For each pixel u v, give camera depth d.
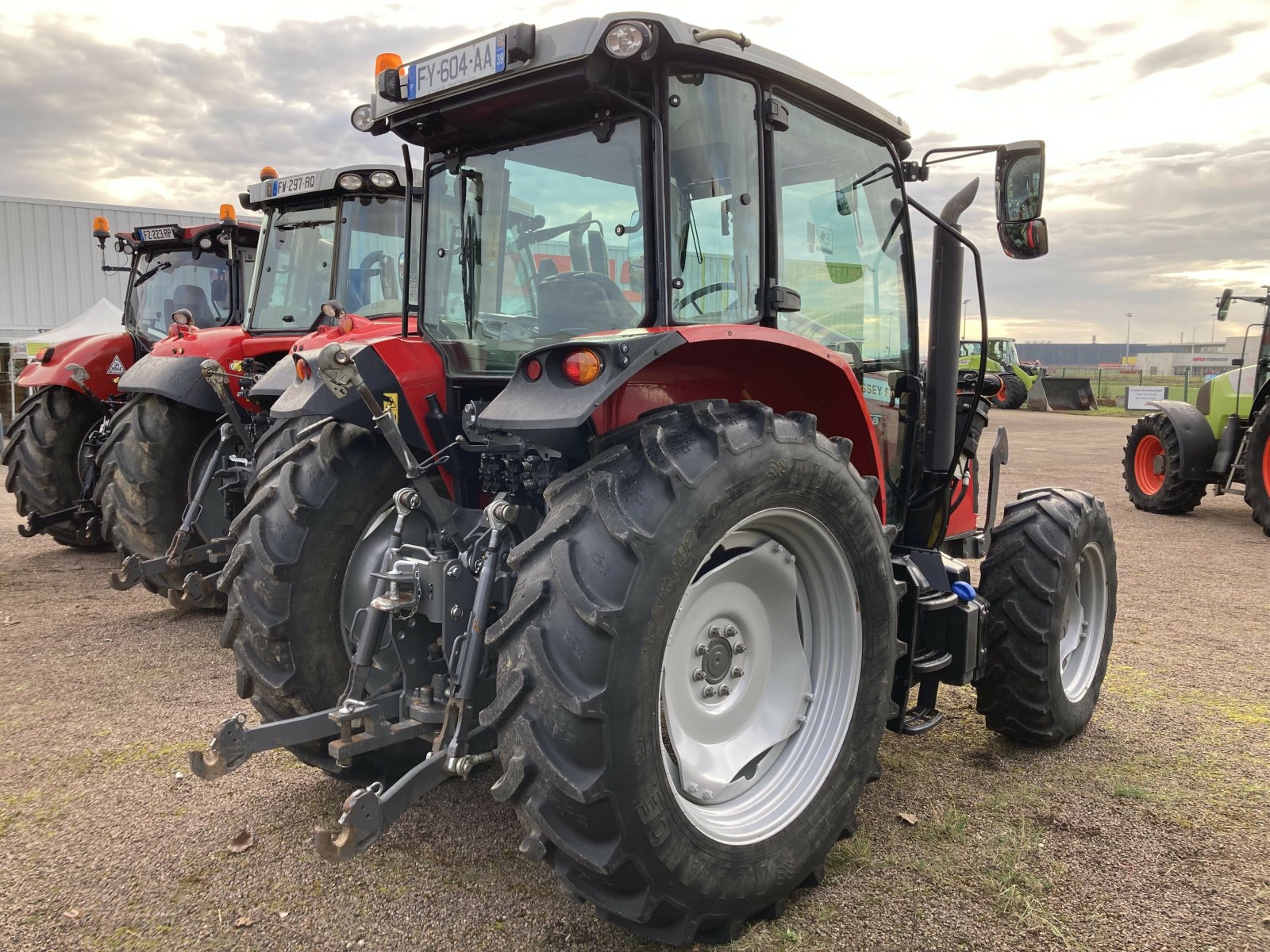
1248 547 7.43
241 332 5.62
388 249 5.94
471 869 2.53
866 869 2.55
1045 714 3.29
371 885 2.46
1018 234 3.12
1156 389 27.23
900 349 3.41
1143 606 5.52
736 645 2.43
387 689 2.63
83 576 6.23
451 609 2.29
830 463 2.38
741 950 2.19
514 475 2.63
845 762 2.47
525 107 2.57
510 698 1.92
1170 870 2.53
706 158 2.47
